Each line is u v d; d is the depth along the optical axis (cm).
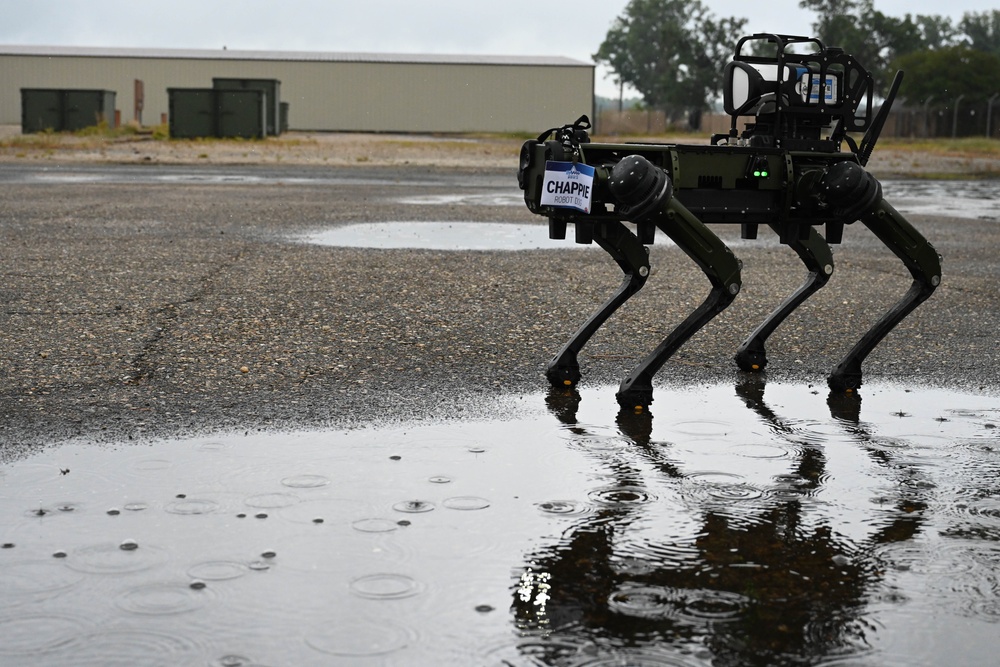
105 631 311
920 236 613
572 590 343
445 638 308
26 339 742
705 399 614
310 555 369
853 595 342
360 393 612
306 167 3744
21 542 379
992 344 774
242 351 718
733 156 590
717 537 392
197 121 5631
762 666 295
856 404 606
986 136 8444
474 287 1013
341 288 990
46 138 5591
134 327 789
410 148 5428
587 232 586
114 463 474
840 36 12544
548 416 569
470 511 416
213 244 1340
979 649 306
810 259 672
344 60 9112
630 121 10238
